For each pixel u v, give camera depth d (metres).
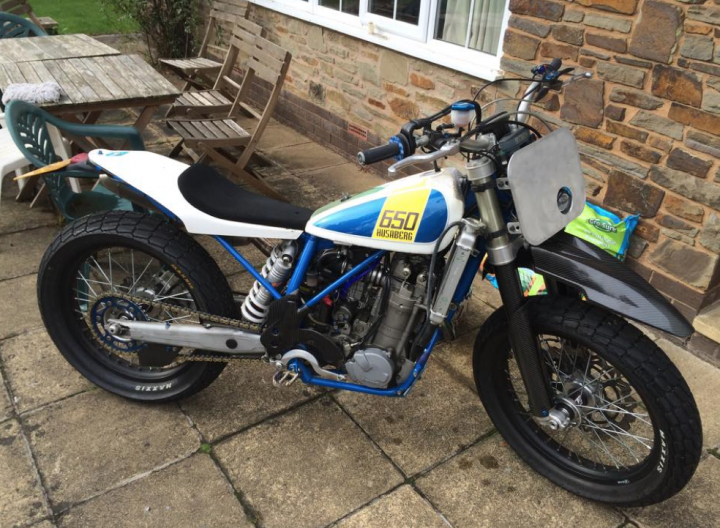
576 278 1.71
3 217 3.66
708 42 2.37
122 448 2.15
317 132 5.09
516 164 1.60
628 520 1.95
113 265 3.09
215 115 5.08
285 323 2.01
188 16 6.61
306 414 2.34
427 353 1.97
